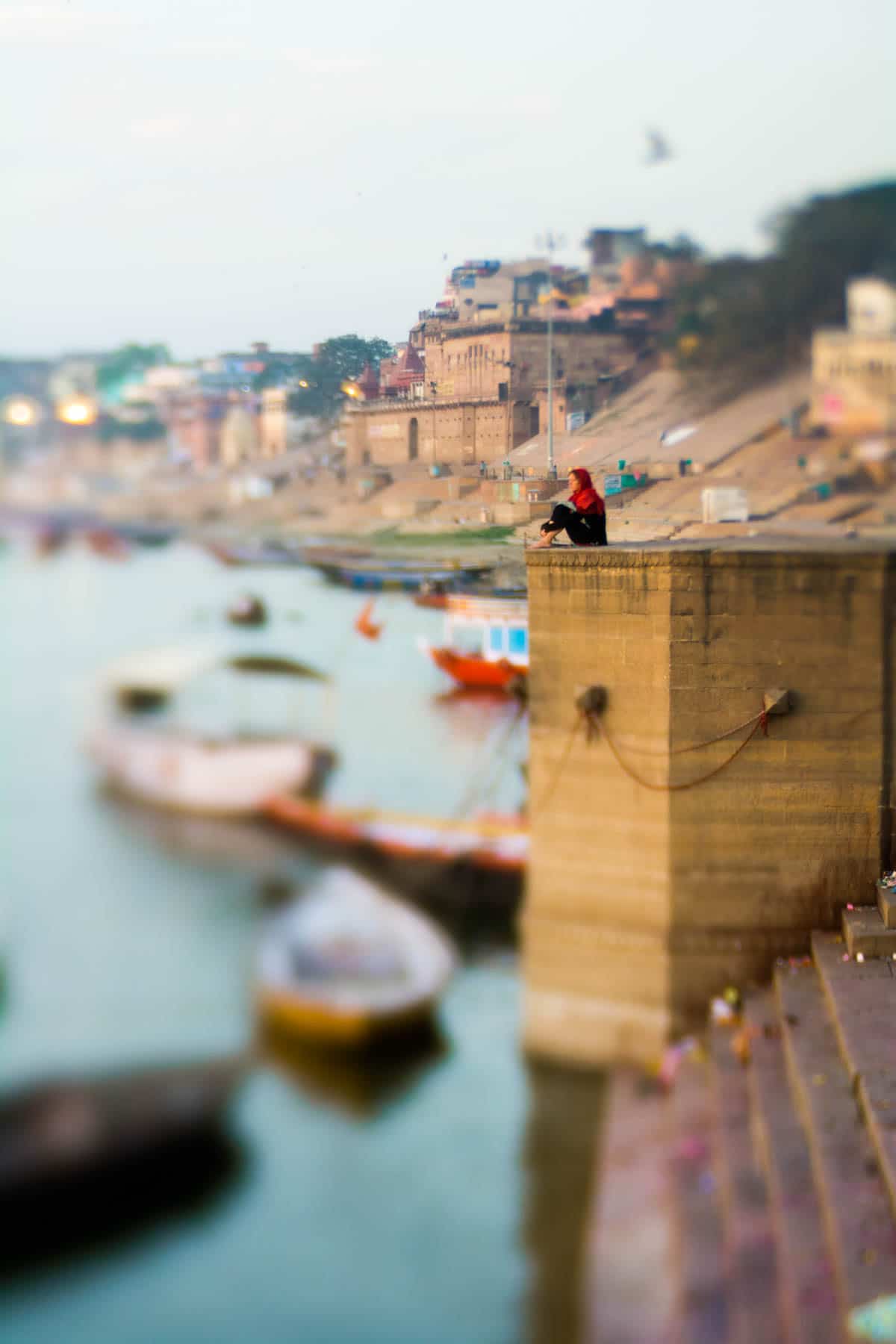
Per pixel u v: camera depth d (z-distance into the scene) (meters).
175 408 64.50
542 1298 15.99
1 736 65.06
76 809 54.06
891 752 18.23
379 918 28.38
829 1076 14.90
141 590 86.56
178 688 61.97
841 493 35.66
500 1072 20.72
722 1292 13.62
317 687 50.97
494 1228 17.48
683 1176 16.06
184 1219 19.48
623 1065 18.91
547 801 19.27
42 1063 26.19
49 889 44.72
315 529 33.75
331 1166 20.28
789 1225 12.73
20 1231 19.30
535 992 19.67
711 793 18.38
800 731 18.20
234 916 40.81
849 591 17.97
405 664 50.12
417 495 28.77
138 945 38.47
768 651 18.09
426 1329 16.45
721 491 26.77
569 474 26.19
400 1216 18.69
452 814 36.75
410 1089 22.55
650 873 18.70
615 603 18.42
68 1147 19.81
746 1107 16.17
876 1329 10.62
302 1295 17.67
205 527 67.19
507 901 30.20
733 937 18.58
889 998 16.22
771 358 39.53
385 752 43.78
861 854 18.36
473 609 29.34
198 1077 21.38
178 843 46.50
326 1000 24.70
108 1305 17.98
